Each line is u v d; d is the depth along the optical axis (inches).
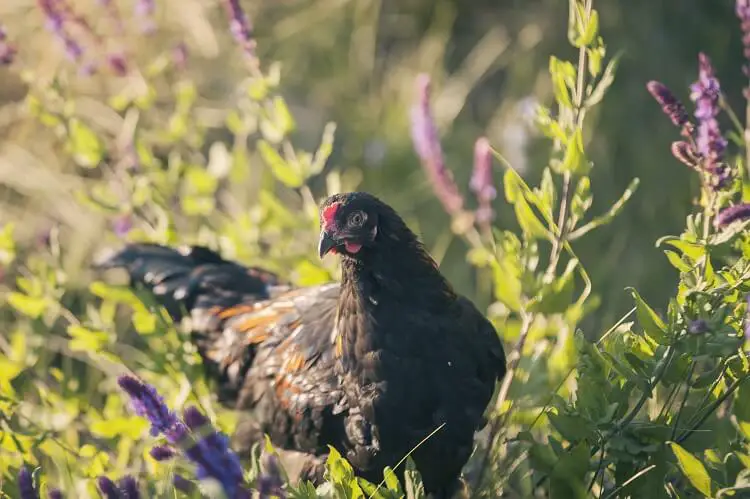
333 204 328.8
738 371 304.3
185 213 509.4
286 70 625.6
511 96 596.4
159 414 267.9
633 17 605.6
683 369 301.3
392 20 641.0
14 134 559.8
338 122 610.2
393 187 578.2
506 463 358.9
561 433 306.2
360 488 317.4
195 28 597.3
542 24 608.4
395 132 593.3
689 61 604.1
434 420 334.3
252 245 464.1
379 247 327.3
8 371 385.7
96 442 399.9
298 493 289.3
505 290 373.1
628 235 536.4
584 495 300.5
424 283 335.3
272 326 381.7
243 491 241.9
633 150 567.2
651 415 349.1
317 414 348.2
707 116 310.3
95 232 516.1
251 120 479.8
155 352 398.0
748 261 303.0
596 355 308.0
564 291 355.9
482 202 426.0
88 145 455.5
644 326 299.1
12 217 533.0
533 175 545.0
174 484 285.3
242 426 384.2
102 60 551.5
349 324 337.1
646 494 307.4
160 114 569.3
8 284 501.4
